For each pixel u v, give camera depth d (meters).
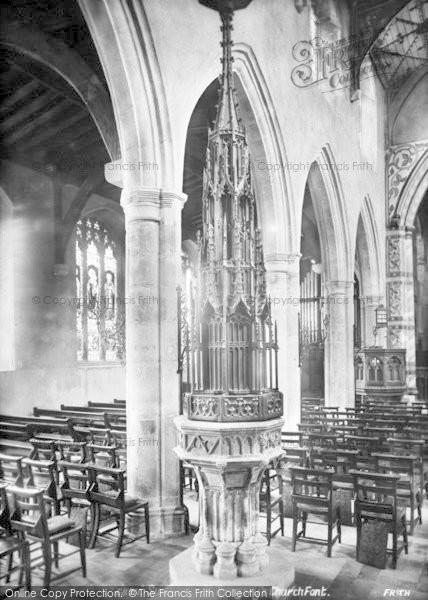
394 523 6.78
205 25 10.39
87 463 7.95
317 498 7.21
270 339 6.58
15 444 10.11
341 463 8.62
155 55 8.84
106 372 21.12
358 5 21.05
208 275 6.32
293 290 13.96
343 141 19.89
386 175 27.22
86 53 11.95
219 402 5.90
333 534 7.89
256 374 6.34
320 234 19.45
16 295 17.64
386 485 8.09
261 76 12.75
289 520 8.59
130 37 8.54
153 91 8.78
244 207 6.59
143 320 8.44
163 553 7.16
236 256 6.28
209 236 6.38
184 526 8.00
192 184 21.30
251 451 5.94
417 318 33.78
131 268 8.56
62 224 18.95
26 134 16.80
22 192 17.89
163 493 8.14
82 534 6.44
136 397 8.37
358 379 24.77
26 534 6.25
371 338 24.97
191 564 6.20
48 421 12.80
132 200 8.60
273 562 6.25
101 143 17.81
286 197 13.98
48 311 18.72
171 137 8.96
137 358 8.41
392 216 26.98
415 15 22.16
